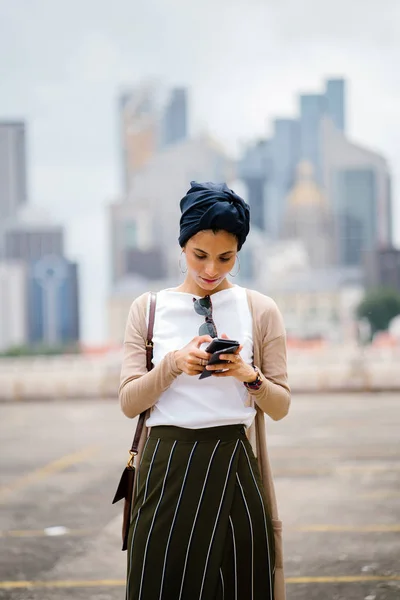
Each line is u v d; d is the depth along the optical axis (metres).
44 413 29.48
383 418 24.70
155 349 4.23
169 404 4.12
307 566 8.06
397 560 8.20
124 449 18.34
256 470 4.17
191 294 4.28
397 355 48.94
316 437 20.06
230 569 4.02
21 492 12.79
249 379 3.99
